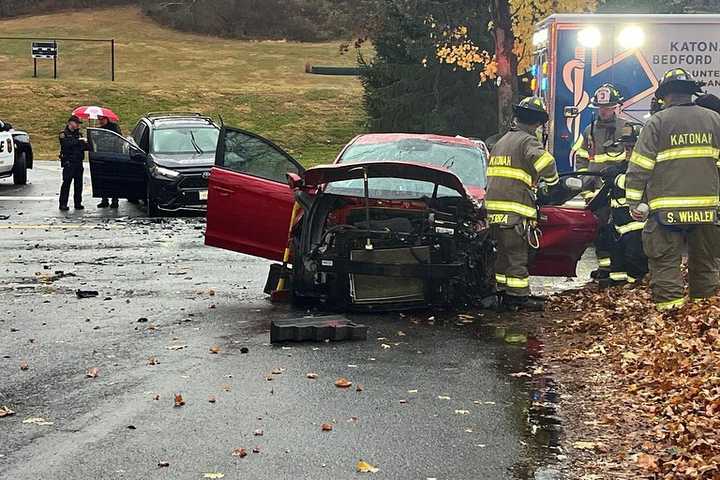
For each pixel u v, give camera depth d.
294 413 6.22
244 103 42.00
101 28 58.44
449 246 9.30
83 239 14.85
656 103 9.38
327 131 39.22
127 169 18.42
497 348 8.07
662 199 8.55
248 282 11.25
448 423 6.07
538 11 22.03
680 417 5.98
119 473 5.16
